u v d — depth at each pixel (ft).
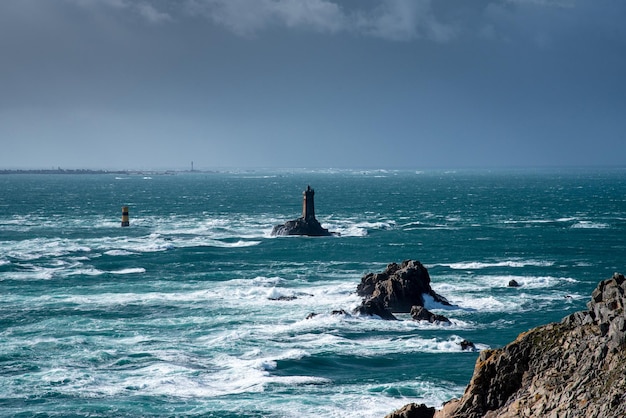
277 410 240.53
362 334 335.67
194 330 341.00
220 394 257.75
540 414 138.31
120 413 239.30
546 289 447.83
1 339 322.14
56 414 238.07
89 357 295.48
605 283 150.51
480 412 149.89
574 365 142.51
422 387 263.49
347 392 258.78
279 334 332.60
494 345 321.93
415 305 381.40
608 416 127.54
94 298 411.13
